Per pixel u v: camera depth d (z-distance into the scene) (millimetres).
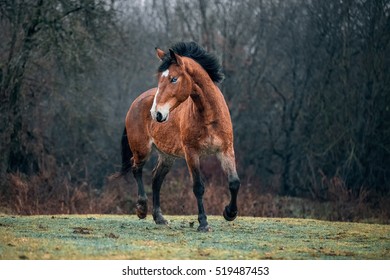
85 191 23938
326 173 29453
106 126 29453
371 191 26234
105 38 26078
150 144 12109
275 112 35125
